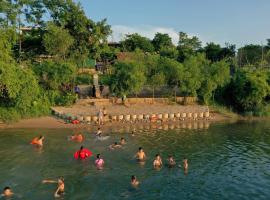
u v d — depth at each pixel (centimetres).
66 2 7588
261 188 2994
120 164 3525
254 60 12938
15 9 6988
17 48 7725
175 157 3878
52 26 7156
